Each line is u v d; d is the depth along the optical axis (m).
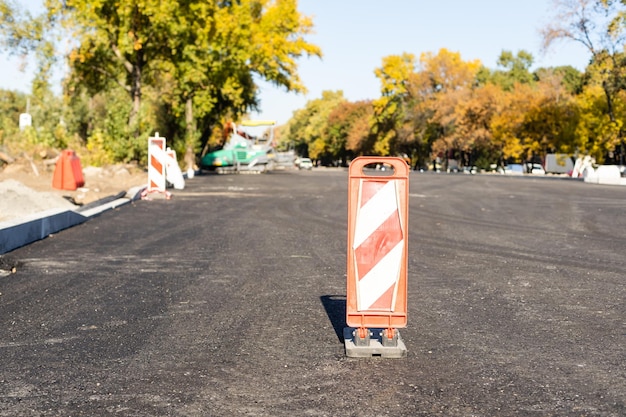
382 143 104.38
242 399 4.02
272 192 24.94
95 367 4.64
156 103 48.44
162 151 20.64
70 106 47.22
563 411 3.87
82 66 37.81
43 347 5.12
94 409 3.85
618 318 6.27
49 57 35.56
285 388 4.23
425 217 16.22
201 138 55.16
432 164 101.25
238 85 47.16
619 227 14.33
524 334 5.65
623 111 57.81
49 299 6.81
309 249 10.59
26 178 21.75
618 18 50.66
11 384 4.28
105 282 7.75
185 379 4.39
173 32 36.12
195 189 26.09
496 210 18.28
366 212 4.99
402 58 91.62
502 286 7.82
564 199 22.78
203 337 5.45
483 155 88.94
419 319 6.16
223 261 9.36
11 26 34.97
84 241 11.16
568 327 5.91
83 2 34.19
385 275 4.98
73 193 18.83
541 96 73.69
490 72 126.31
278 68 51.88
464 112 82.19
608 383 4.38
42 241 11.09
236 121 56.03
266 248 10.65
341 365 4.73
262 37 51.06
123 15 34.88
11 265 8.59
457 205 19.88
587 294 7.39
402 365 4.75
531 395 4.14
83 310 6.36
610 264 9.52
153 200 19.94
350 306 5.00
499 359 4.91
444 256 10.17
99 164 30.45
